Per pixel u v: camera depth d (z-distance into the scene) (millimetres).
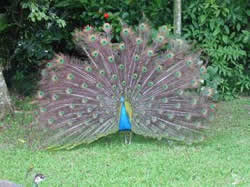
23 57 11422
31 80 11227
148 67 6914
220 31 9938
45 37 10781
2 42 11031
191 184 5434
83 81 6871
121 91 6848
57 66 7008
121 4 10031
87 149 6832
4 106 8484
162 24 10227
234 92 10359
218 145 6957
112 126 6820
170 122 6871
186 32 10023
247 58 10594
